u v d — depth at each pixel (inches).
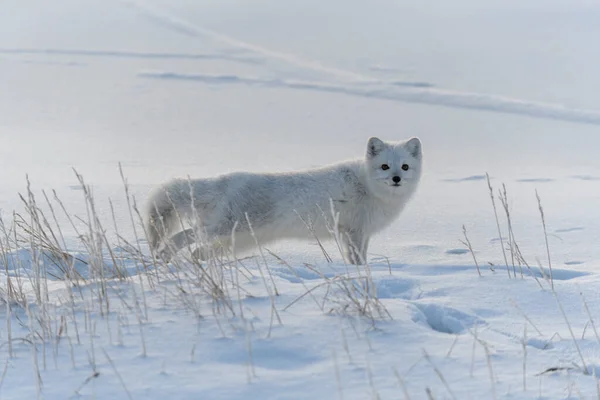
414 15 4128.9
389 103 2025.1
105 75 2454.5
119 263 562.3
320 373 341.1
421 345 371.2
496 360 353.1
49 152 1300.4
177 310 428.5
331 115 1845.5
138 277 507.8
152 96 2089.1
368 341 365.7
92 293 458.9
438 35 3344.0
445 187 1078.4
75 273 511.2
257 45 3248.0
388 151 705.0
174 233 668.1
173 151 1341.0
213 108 1920.5
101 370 352.5
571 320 423.2
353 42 3255.4
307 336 383.6
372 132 1616.6
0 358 374.3
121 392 328.2
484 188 1066.7
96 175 1083.9
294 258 678.5
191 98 2070.6
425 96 2090.3
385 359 354.0
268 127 1660.9
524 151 1403.8
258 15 4372.5
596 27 3324.3
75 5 4768.7
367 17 4126.5
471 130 1643.7
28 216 807.7
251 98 2094.0
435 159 1338.6
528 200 971.3
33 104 1898.4
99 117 1739.7
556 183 1099.9
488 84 2224.4
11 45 3191.4
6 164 1176.2
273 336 383.6
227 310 424.8
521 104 1925.4
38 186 982.4
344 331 389.4
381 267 584.4
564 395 314.2
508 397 313.4
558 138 1534.2
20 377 349.4
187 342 381.1
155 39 3449.8
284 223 681.6
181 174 1101.7
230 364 355.6
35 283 483.8
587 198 977.5
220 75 2480.3
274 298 446.6
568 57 2645.2
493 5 4335.6
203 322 407.2
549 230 796.0
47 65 2645.2
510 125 1694.1
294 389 326.3
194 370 348.5
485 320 424.8
